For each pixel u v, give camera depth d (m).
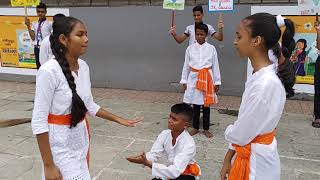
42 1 8.02
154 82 7.68
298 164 4.13
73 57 2.32
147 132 5.20
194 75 4.96
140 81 7.78
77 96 2.27
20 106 6.57
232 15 6.84
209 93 4.90
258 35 1.96
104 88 8.02
